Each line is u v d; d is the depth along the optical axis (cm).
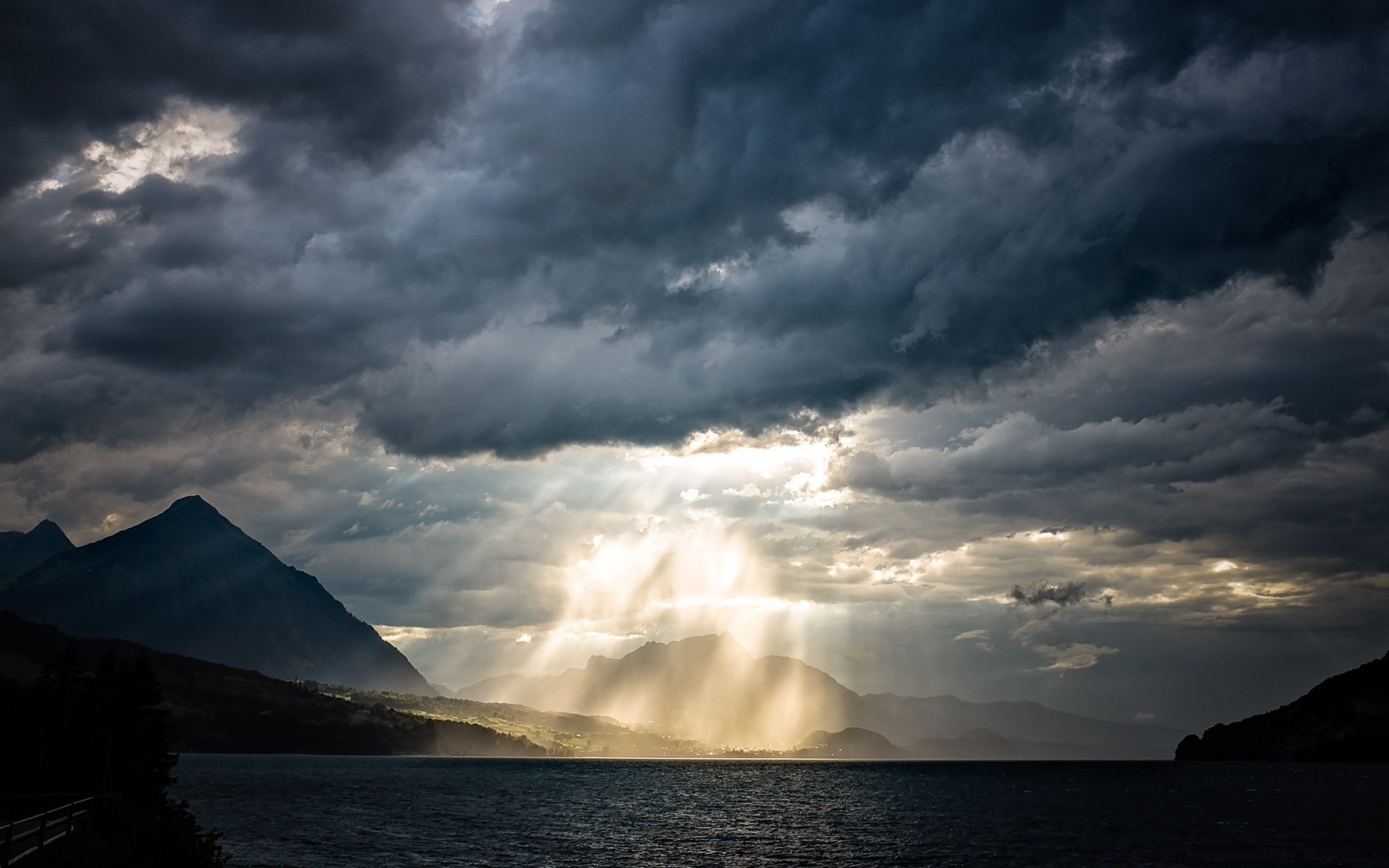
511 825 14538
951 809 18912
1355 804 18725
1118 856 11112
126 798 9969
